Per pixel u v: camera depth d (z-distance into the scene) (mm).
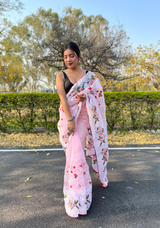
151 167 3123
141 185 2496
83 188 1890
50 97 5422
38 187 2463
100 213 1894
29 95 5426
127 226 1695
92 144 2377
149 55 18234
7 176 2818
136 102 5598
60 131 2070
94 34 12977
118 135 5344
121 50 13188
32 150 4145
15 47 24500
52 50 12844
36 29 22438
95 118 2102
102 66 14234
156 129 5750
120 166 3180
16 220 1794
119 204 2049
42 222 1763
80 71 2072
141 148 4207
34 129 6016
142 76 18891
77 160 1877
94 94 2127
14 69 26922
